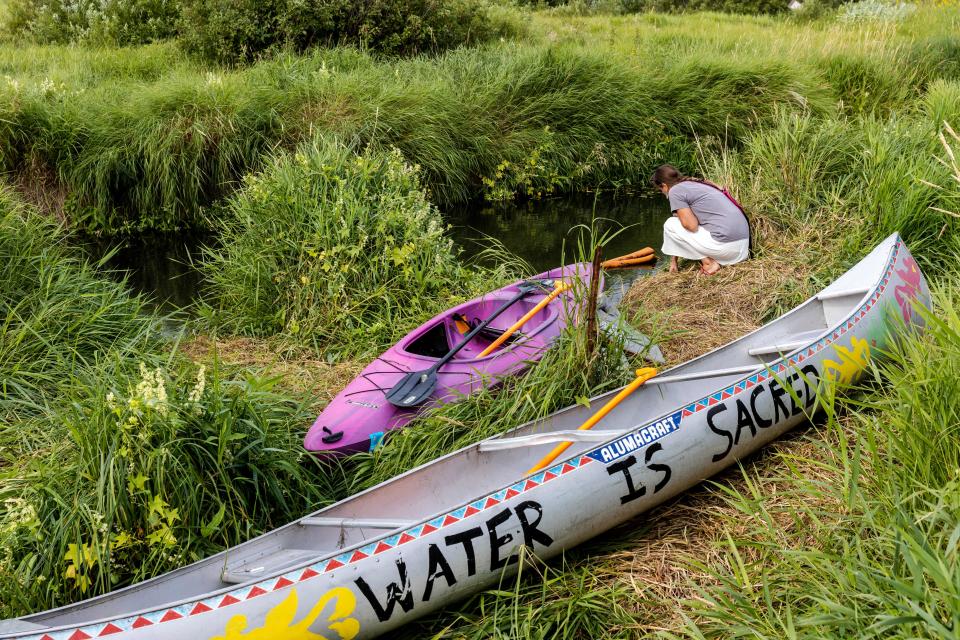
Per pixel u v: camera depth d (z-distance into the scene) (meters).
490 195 10.36
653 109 11.27
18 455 4.47
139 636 2.75
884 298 4.57
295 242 6.23
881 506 3.08
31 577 3.32
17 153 9.05
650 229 9.13
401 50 13.53
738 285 6.17
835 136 7.69
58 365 5.18
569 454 4.16
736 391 3.91
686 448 3.71
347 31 13.34
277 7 13.00
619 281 6.86
